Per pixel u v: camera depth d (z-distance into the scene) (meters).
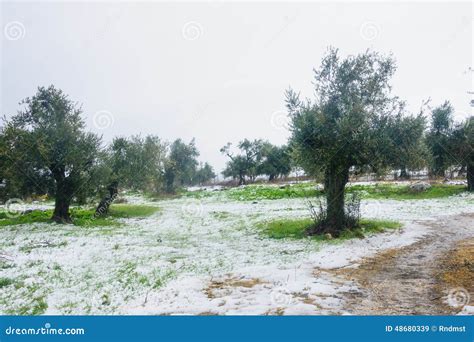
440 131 40.56
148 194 56.69
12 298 10.10
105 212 33.78
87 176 28.69
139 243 19.22
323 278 11.51
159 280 11.59
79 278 12.01
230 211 34.75
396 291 10.04
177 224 27.78
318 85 20.88
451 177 53.50
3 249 17.09
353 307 8.85
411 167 19.61
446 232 19.45
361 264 13.39
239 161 92.75
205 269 13.05
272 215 29.64
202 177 105.19
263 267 13.00
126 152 37.31
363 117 18.70
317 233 20.16
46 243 18.58
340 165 19.59
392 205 32.66
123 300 9.82
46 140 26.56
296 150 20.08
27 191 27.69
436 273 11.76
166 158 51.03
